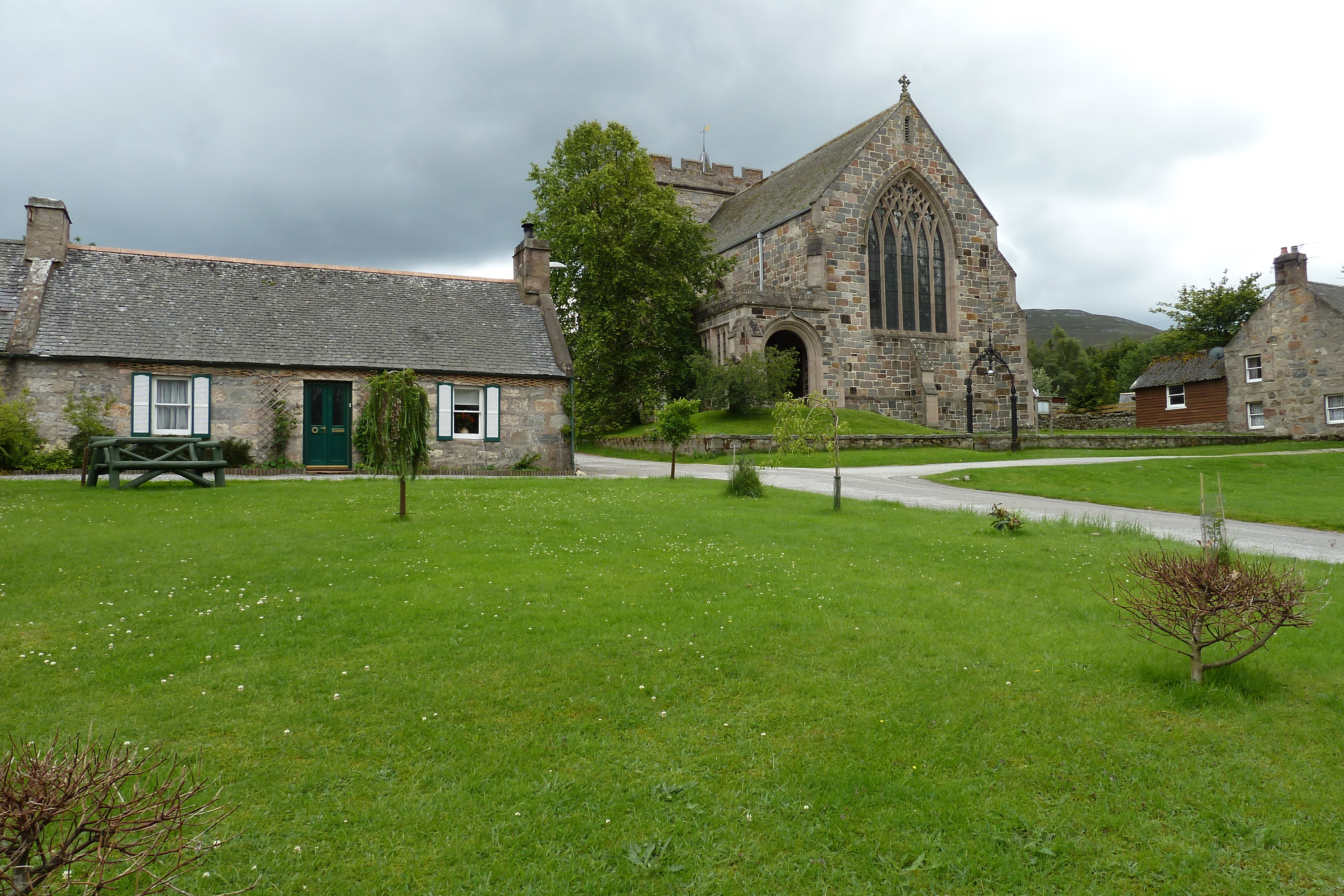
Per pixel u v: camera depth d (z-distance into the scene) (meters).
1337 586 10.27
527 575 10.40
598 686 6.76
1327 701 6.40
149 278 26.39
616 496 19.12
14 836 3.12
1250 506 20.25
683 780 5.25
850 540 13.45
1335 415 42.34
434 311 29.80
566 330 44.97
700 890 4.22
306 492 18.67
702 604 9.20
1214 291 61.75
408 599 9.21
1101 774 5.33
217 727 5.91
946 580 10.63
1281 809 4.91
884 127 46.78
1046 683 6.84
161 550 11.65
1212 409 49.41
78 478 21.00
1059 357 121.88
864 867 4.41
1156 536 14.66
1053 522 16.20
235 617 8.51
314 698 6.47
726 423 39.38
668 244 43.22
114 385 23.50
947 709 6.30
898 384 46.91
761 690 6.71
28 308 23.38
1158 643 7.44
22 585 9.65
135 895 3.49
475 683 6.79
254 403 25.08
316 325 27.20
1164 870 4.38
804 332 43.84
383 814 4.83
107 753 3.73
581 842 4.61
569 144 44.53
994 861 4.44
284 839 4.57
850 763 5.44
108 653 7.39
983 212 49.81
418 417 14.83
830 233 45.09
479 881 4.26
